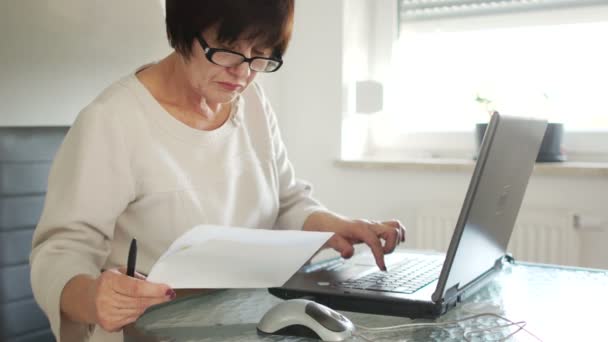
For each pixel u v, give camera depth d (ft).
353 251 4.28
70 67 5.58
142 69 4.35
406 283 3.54
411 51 8.84
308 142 8.86
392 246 4.26
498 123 2.91
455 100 8.60
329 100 8.62
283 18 3.56
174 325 3.03
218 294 3.61
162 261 2.81
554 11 7.75
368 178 8.45
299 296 3.41
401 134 8.94
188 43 3.62
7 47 5.10
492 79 8.26
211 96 3.80
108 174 3.74
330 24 8.51
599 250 7.13
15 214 4.57
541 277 4.00
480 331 2.89
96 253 3.59
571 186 7.22
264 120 4.88
